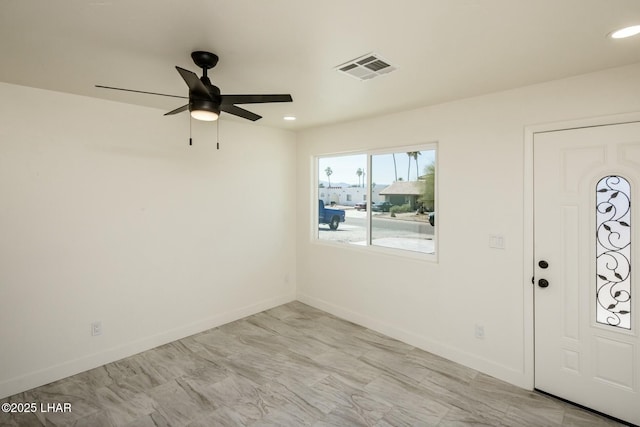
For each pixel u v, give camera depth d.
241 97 2.02
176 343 3.46
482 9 1.50
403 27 1.67
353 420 2.31
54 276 2.77
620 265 2.27
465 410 2.42
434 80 2.45
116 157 3.08
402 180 3.59
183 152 3.53
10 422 2.29
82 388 2.68
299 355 3.22
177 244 3.52
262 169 4.29
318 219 4.63
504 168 2.73
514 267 2.71
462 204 3.00
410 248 3.54
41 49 1.93
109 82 2.52
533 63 2.13
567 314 2.49
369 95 2.85
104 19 1.59
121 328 3.15
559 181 2.48
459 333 3.07
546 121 2.50
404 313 3.50
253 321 4.04
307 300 4.64
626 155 2.20
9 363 2.58
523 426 2.25
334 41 1.83
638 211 2.18
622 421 2.28
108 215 3.05
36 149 2.66
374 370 2.95
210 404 2.48
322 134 4.30
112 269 3.08
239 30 1.70
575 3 1.44
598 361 2.37
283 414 2.38
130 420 2.31
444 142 3.10
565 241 2.47
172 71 2.29
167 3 1.45
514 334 2.73
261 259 4.34
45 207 2.71
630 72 2.17
